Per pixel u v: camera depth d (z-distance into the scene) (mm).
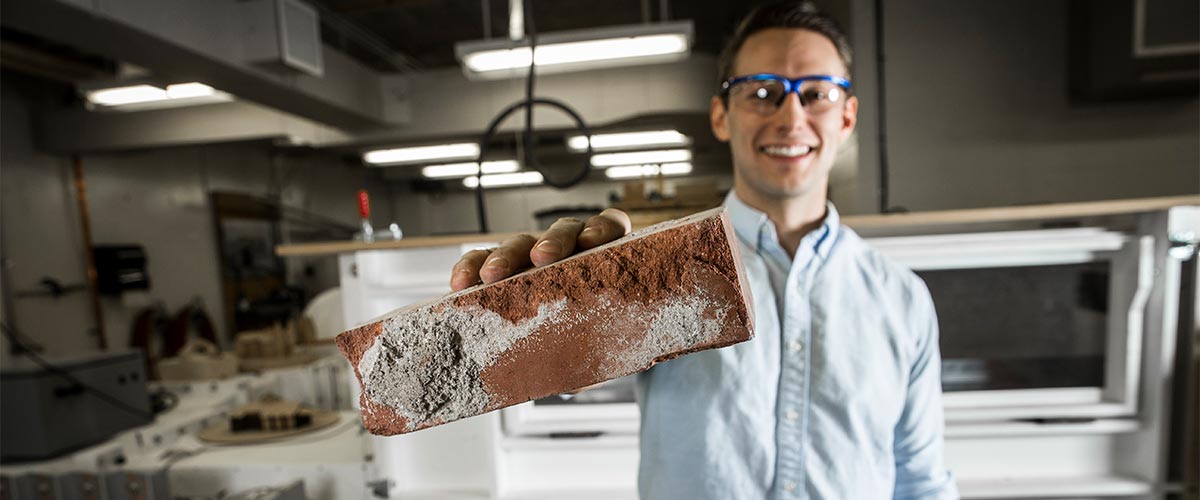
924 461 816
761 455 738
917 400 829
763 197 881
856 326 801
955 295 1283
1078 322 1285
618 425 1386
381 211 6863
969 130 2119
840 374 766
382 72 4891
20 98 3439
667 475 759
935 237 1261
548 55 2336
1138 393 1276
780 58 823
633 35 2195
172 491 1643
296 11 2729
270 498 1425
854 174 2240
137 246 3965
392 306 1358
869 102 2158
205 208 4555
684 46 2326
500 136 4324
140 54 2383
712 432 748
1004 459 1354
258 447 1759
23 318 3287
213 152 4664
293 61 2691
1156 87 1913
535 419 1412
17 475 1628
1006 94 2092
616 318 460
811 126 819
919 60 2127
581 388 467
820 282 824
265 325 4199
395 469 1420
